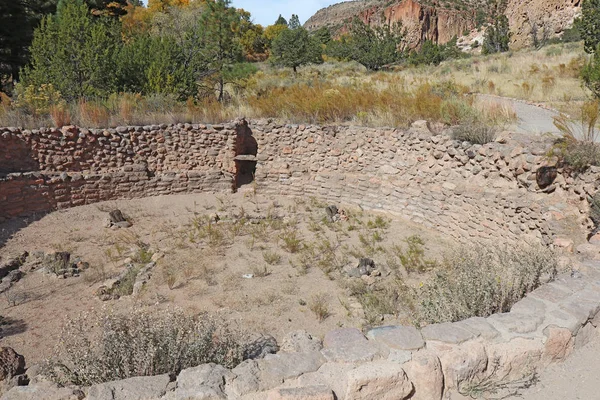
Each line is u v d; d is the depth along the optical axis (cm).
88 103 1434
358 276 851
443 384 339
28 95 1363
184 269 888
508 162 934
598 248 628
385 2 10719
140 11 4966
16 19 2061
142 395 309
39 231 1101
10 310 738
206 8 2055
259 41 5534
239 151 1469
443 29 8900
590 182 772
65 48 1538
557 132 1070
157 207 1321
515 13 6078
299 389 307
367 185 1289
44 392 320
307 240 1064
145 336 392
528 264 511
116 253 995
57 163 1244
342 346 358
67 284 840
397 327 380
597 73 1491
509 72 2347
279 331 652
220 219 1221
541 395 338
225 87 2250
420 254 959
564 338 373
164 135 1402
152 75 1681
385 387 321
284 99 1567
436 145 1118
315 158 1394
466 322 388
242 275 864
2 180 1098
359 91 1570
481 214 991
